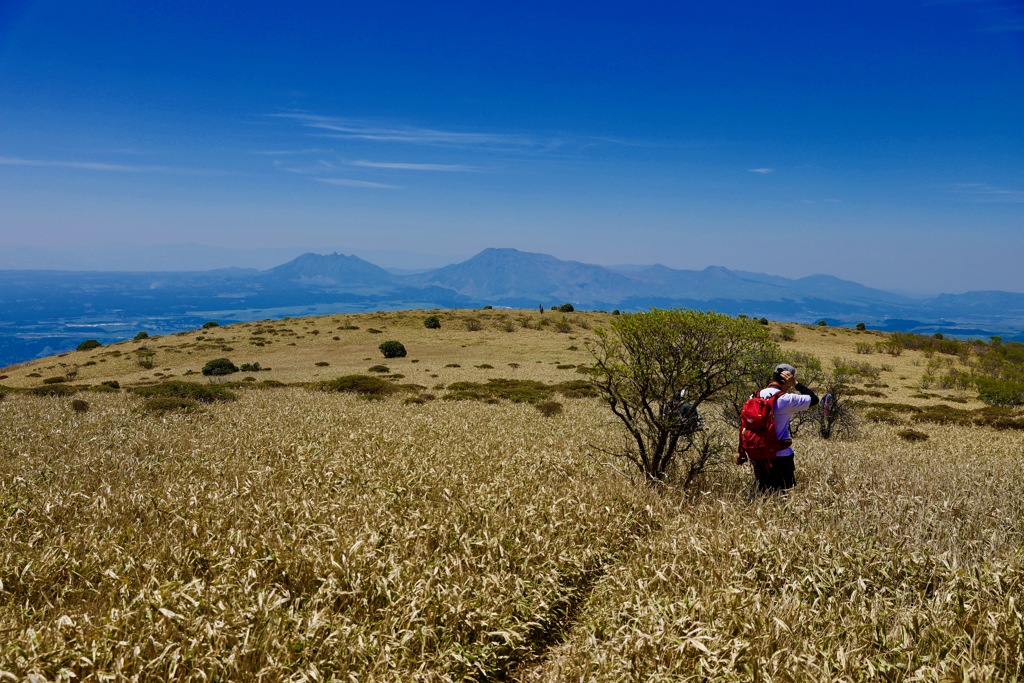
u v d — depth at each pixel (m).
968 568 4.64
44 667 3.31
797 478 8.60
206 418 15.85
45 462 9.16
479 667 3.94
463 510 6.46
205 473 8.75
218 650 3.52
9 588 4.50
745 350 8.44
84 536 5.41
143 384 46.22
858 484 8.13
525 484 8.13
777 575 4.93
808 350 61.16
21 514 6.21
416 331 76.44
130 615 3.83
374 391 32.09
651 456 9.94
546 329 78.62
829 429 17.03
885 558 5.06
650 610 4.28
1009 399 32.66
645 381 8.73
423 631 4.00
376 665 3.63
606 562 5.89
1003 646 3.60
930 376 42.69
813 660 3.61
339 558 4.93
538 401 26.88
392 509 6.67
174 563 4.88
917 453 14.05
